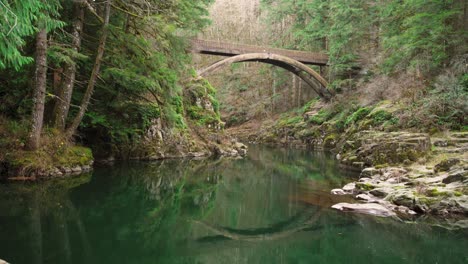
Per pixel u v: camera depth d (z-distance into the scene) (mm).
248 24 49000
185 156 19812
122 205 9062
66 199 9047
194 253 6156
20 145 11055
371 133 17469
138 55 13180
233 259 5965
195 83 24078
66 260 5332
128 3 12922
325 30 32469
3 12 4691
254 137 37500
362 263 5781
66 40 12016
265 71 43406
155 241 6629
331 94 31891
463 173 9164
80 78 14516
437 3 17297
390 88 21703
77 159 12617
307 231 7465
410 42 18547
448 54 18047
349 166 16875
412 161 12969
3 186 9797
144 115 17453
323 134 28656
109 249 5988
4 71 11469
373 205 8898
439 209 8305
